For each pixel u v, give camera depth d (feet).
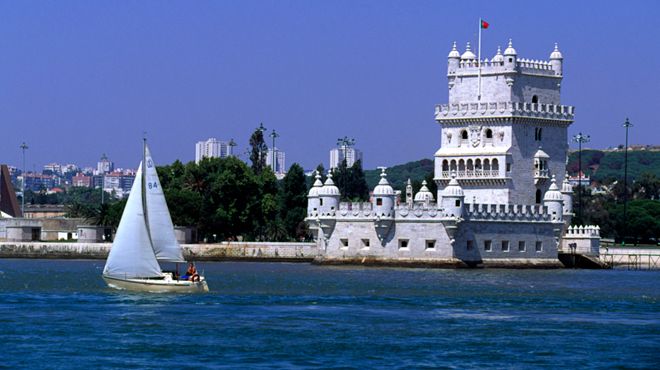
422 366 609.42
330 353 637.71
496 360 626.64
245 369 595.06
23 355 622.54
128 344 654.94
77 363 604.90
